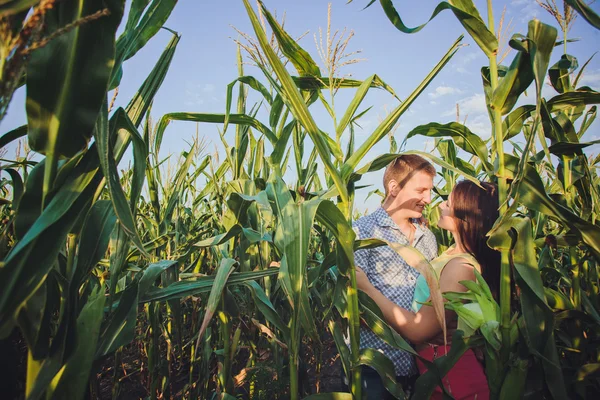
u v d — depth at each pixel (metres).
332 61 1.58
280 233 1.60
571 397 1.62
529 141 1.18
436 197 3.69
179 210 3.10
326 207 1.37
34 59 0.83
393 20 1.56
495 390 1.43
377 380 2.21
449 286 1.77
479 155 1.83
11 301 0.85
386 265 2.37
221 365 2.16
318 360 2.77
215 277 1.64
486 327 1.45
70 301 1.10
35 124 0.85
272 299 2.52
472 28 1.39
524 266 1.34
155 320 2.29
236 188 2.30
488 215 1.83
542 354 1.34
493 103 1.41
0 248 1.32
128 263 2.14
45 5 0.54
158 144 2.45
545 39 1.16
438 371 1.47
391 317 1.81
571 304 1.75
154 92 1.31
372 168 1.68
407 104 1.42
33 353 1.00
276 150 2.08
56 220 0.89
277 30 1.64
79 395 1.09
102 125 0.97
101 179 1.05
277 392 2.32
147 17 1.22
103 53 0.86
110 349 1.30
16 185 1.40
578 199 2.16
